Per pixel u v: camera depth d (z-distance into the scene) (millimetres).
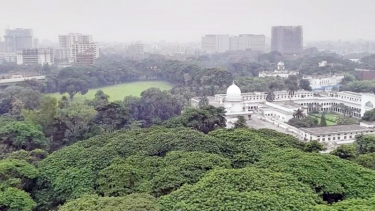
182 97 175625
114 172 55500
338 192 49719
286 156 60000
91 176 58906
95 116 118938
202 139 68000
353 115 167000
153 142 68000
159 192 51281
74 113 114875
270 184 47156
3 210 52938
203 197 44188
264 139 73938
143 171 57000
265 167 57281
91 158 63531
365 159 71812
